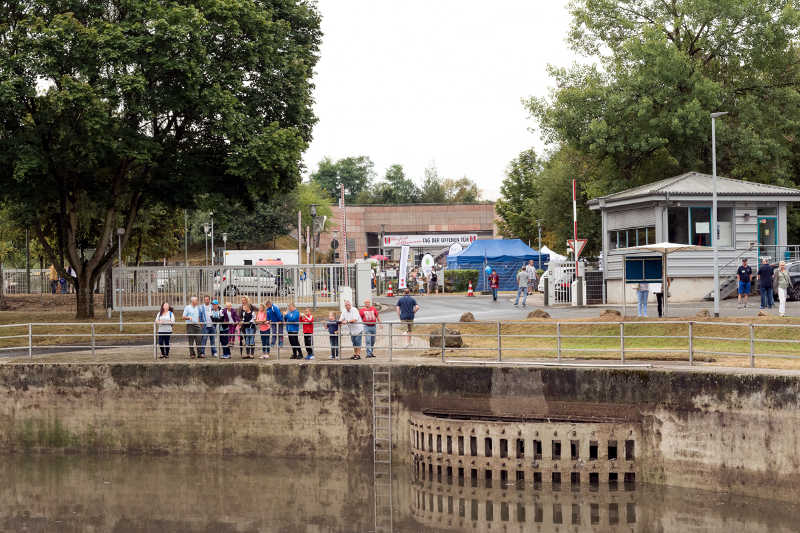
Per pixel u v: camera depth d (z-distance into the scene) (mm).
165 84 36281
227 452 26703
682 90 51188
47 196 39594
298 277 39875
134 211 41906
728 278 41188
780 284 30031
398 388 25250
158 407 27172
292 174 39500
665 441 22094
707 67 53188
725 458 21109
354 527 20391
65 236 40438
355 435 25672
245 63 38656
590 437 22281
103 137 35188
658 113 50969
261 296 39969
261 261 62219
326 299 39938
